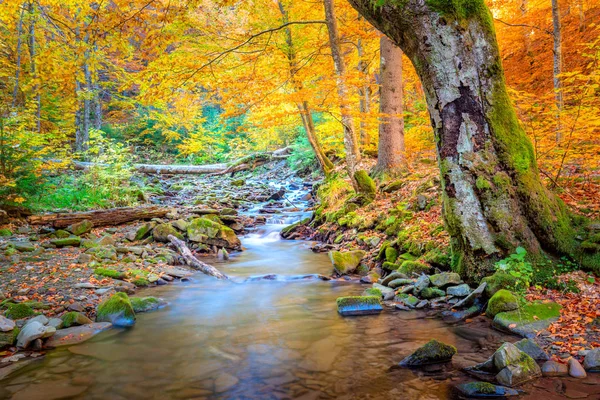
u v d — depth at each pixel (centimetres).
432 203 810
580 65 1192
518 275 438
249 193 1766
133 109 2392
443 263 600
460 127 503
